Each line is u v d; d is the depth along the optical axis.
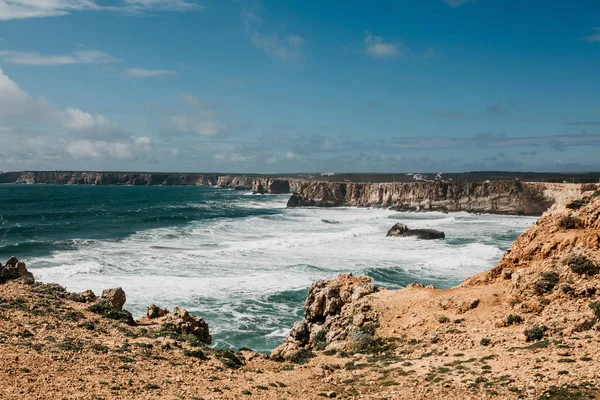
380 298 21.41
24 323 16.97
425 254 52.31
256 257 50.25
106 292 23.22
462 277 41.06
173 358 16.08
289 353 19.56
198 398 11.96
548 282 17.44
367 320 20.22
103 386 12.10
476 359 14.41
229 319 29.80
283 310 31.77
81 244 60.34
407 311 19.89
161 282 37.94
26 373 12.22
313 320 22.86
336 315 21.77
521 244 21.20
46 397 10.83
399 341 17.81
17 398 10.54
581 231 19.81
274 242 59.06
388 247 57.69
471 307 18.55
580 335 14.37
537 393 11.09
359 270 43.28
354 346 18.45
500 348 14.98
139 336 18.20
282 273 41.84
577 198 21.67
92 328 18.03
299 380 14.86
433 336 17.16
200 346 18.48
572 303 16.33
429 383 12.99
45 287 23.27
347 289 22.64
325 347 20.02
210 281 38.31
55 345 15.02
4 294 20.52
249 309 31.81
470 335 16.48
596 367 11.95
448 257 49.22
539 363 13.02
